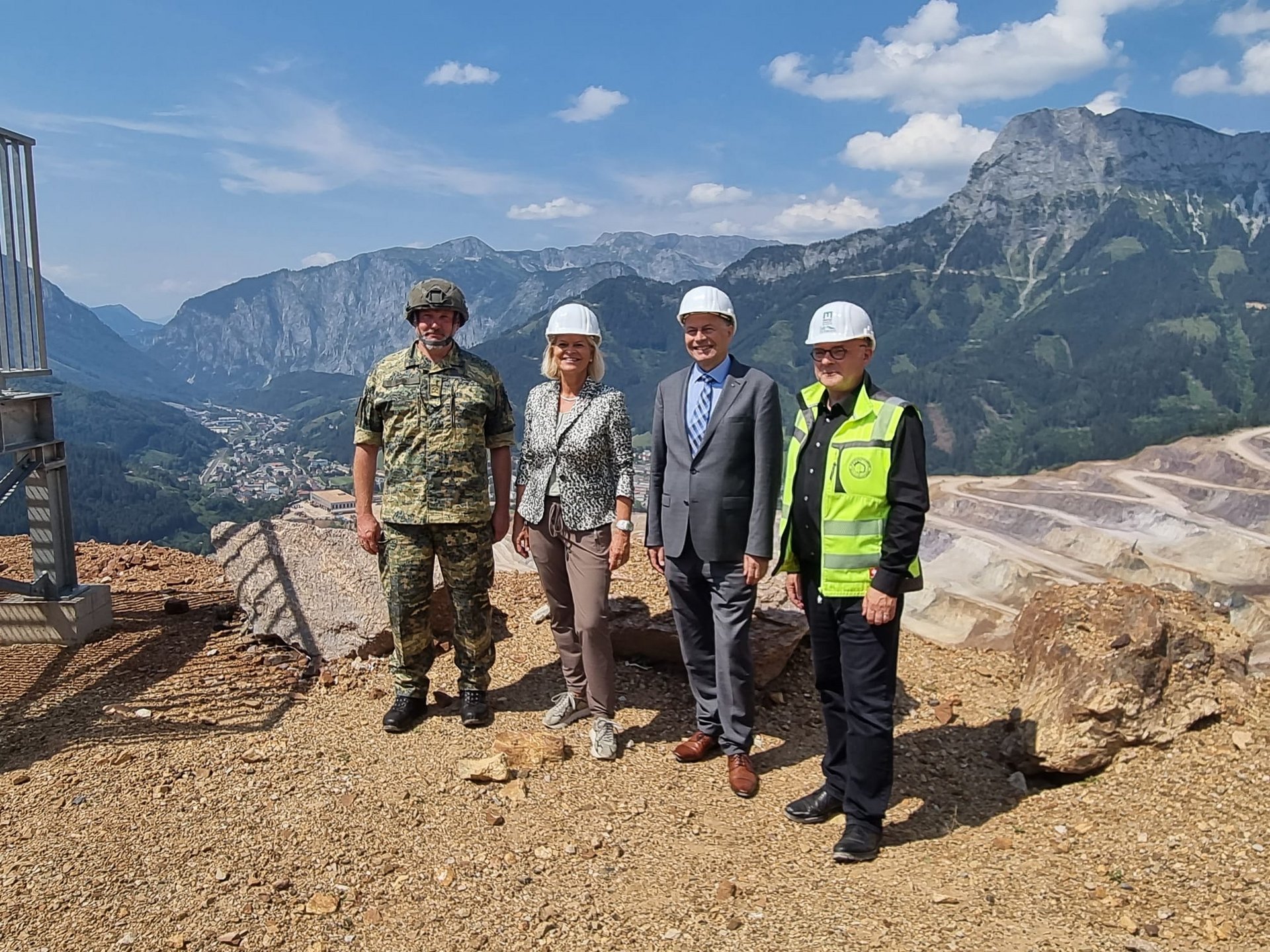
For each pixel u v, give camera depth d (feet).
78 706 15.92
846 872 11.38
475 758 14.20
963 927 9.94
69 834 11.78
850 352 11.57
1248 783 12.05
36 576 19.47
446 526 14.62
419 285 14.33
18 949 9.61
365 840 11.86
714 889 10.98
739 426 13.17
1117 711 13.23
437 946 9.90
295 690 16.84
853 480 11.56
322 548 20.02
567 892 10.88
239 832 11.93
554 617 15.29
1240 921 9.59
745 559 13.29
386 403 14.40
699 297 13.21
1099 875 10.89
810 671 18.11
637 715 16.21
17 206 17.62
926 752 15.03
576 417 14.19
